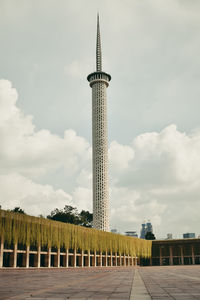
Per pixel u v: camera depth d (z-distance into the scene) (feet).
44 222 180.75
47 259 180.34
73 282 65.31
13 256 154.40
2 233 148.36
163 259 367.86
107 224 388.37
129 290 46.80
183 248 363.97
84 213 415.64
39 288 49.60
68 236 202.59
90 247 228.84
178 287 51.83
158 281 68.80
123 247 290.56
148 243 359.46
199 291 44.62
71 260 209.46
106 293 42.19
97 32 504.02
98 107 443.32
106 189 401.08
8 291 44.24
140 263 344.69
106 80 460.96
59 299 35.12
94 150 422.82
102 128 431.02
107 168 413.18
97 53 486.79
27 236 165.07
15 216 158.71
